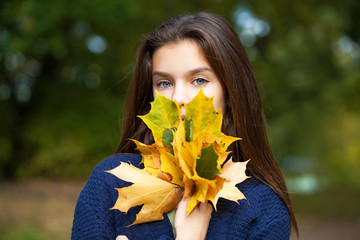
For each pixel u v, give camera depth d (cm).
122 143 150
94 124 840
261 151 140
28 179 805
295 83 1019
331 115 1355
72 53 821
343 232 682
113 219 122
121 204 106
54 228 472
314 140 1698
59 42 717
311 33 937
